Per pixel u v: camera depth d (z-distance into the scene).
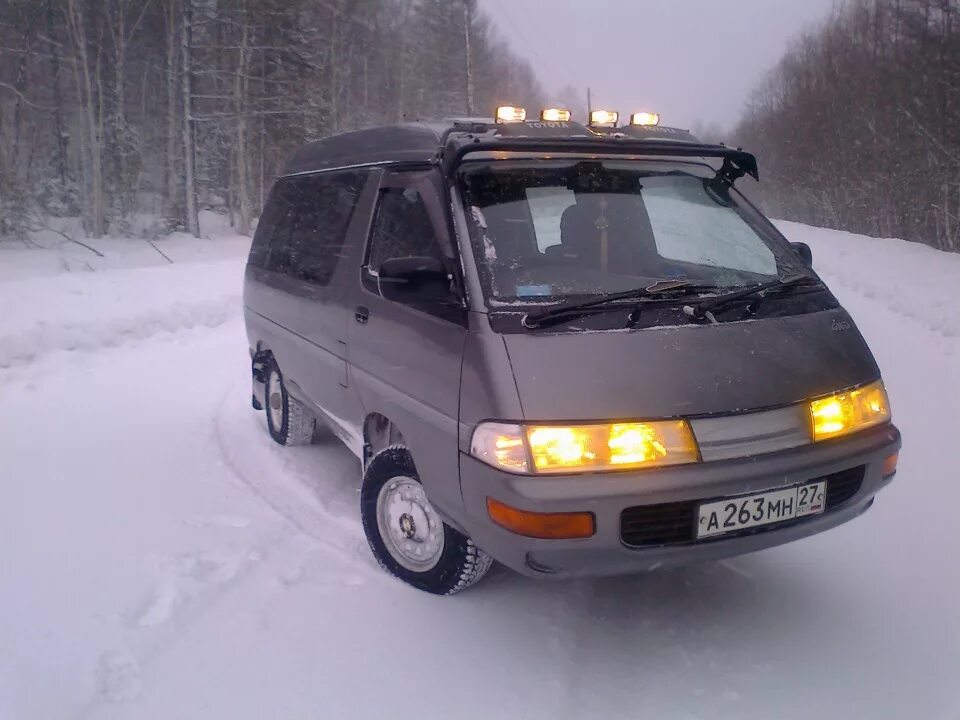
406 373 3.32
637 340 2.84
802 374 2.98
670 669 2.95
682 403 2.74
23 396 6.89
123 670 2.94
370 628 3.22
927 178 32.25
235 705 2.75
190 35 30.52
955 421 6.14
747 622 3.28
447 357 3.02
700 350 2.88
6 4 31.12
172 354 8.70
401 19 48.41
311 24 36.50
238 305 11.41
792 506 2.87
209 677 2.90
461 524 3.06
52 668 2.94
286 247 5.22
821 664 2.98
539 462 2.64
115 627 3.22
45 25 33.34
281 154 34.72
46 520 4.29
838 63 43.25
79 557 3.85
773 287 3.30
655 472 2.67
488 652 3.05
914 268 15.51
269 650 3.07
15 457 5.32
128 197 33.16
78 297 9.75
